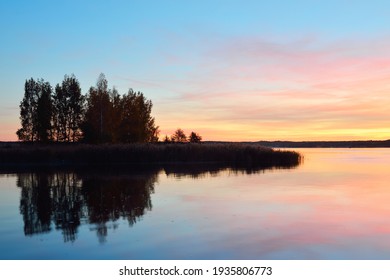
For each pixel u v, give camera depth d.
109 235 13.10
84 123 56.41
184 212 16.67
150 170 36.22
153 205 18.34
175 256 11.02
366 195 21.16
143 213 16.55
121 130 62.66
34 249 11.71
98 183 26.81
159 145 48.31
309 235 13.06
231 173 33.25
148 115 65.50
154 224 14.55
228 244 12.07
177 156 46.84
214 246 11.88
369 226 14.29
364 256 11.08
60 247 11.88
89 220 15.41
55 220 15.51
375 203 18.73
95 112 59.75
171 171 35.16
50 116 64.56
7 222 15.23
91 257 10.97
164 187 24.45
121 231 13.59
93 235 13.12
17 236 13.13
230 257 10.96
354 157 71.69
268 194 21.47
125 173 33.56
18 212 17.23
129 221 15.08
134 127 63.47
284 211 16.84
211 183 26.39
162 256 11.02
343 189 23.48
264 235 13.06
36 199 20.73
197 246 11.88
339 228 14.02
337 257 10.98
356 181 27.72
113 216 16.05
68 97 67.44
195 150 47.41
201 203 18.73
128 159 45.97
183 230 13.66
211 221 14.97
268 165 43.53
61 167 40.66
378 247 11.85
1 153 44.28
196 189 23.47
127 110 63.66
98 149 45.94
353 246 11.95
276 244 12.11
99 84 59.88
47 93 64.69
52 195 22.00
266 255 11.14
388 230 13.75
